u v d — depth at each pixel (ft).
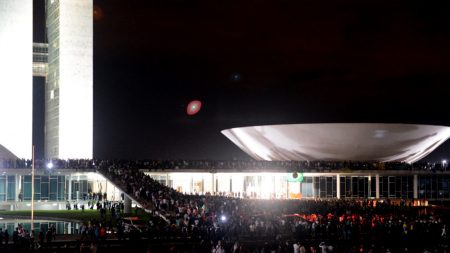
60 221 214.28
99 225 174.81
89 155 350.23
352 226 182.70
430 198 310.45
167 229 171.32
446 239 178.40
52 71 362.53
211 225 172.04
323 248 154.40
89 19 352.49
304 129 315.78
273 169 294.66
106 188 268.21
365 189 306.14
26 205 257.96
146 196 219.61
